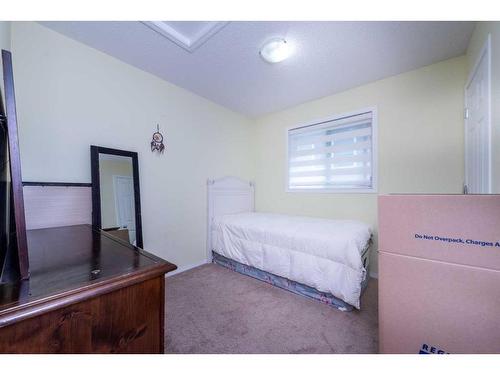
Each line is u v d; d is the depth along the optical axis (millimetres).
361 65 2115
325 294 1787
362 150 2588
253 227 2281
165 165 2395
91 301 517
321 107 2865
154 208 2291
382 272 878
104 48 1867
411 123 2215
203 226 2799
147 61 2055
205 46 1836
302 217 2807
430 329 777
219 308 1725
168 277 2340
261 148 3553
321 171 2912
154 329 636
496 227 674
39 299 452
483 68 1453
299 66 2133
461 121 1962
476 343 701
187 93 2631
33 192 1508
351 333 1426
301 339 1372
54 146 1652
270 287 2090
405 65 2115
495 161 1261
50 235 1181
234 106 3133
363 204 2520
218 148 3039
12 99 532
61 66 1691
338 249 1691
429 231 780
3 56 518
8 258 611
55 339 467
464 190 1917
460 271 726
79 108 1781
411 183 2221
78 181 1763
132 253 800
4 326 398
